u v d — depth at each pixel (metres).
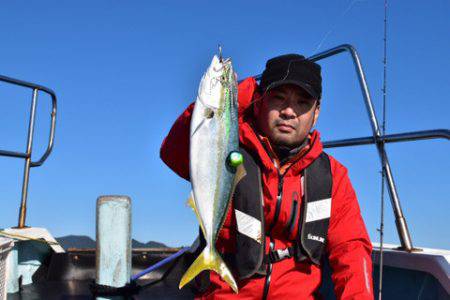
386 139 1.60
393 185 1.62
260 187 1.38
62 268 2.53
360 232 1.46
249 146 1.41
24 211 2.55
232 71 1.21
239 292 1.36
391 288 1.59
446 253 1.50
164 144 1.40
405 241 1.60
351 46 1.80
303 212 1.40
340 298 1.39
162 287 2.38
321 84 1.42
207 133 1.17
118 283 2.02
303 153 1.40
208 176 1.17
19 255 2.43
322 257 1.54
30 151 2.60
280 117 1.37
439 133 1.45
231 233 1.39
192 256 2.42
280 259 1.39
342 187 1.49
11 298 2.17
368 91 1.72
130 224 2.07
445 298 1.40
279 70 1.36
